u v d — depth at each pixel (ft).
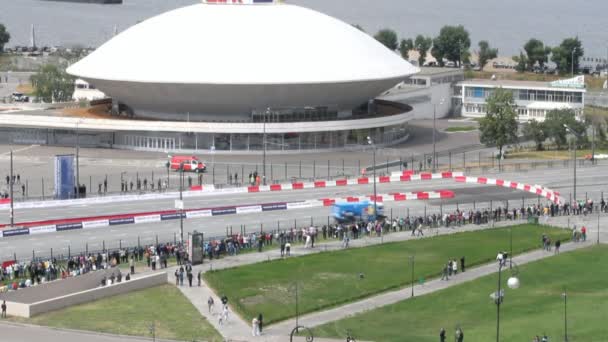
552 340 591.78
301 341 596.29
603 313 645.10
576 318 635.25
